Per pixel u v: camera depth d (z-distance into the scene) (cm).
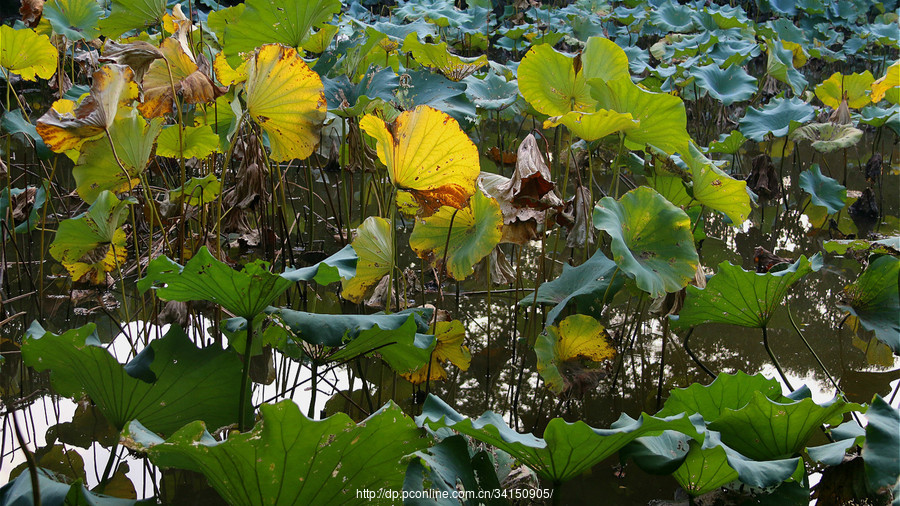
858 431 204
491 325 349
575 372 274
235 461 160
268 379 297
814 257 253
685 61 694
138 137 279
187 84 263
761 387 213
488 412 192
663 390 295
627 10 971
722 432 199
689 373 310
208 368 208
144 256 379
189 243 353
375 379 300
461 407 280
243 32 351
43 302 360
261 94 262
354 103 360
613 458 243
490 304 363
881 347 338
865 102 613
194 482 230
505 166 495
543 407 282
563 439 172
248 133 362
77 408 276
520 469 200
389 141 229
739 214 306
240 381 212
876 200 548
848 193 538
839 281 417
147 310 357
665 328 302
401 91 353
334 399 282
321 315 217
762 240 475
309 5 348
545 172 268
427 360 231
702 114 759
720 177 294
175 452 161
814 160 643
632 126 291
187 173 475
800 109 539
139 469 237
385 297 311
